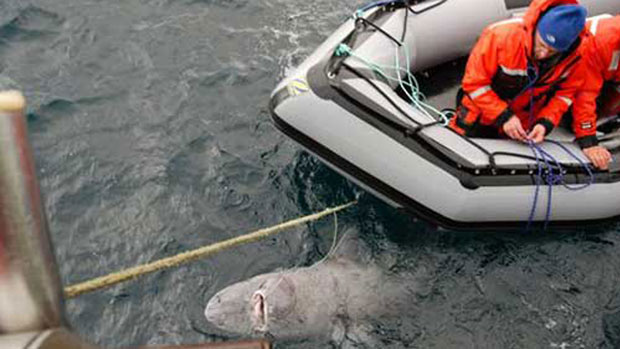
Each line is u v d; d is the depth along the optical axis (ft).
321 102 13.88
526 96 13.65
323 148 14.29
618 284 14.02
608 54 13.26
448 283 13.83
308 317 12.63
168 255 14.05
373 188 14.28
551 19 11.97
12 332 3.20
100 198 14.94
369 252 14.19
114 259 13.92
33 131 16.15
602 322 13.37
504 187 13.60
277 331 12.37
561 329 13.24
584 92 13.76
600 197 14.07
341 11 19.83
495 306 13.53
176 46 18.61
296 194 15.28
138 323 12.91
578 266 14.30
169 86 17.53
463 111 14.19
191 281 13.56
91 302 13.11
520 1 16.21
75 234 14.28
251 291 12.69
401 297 13.44
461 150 13.62
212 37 18.93
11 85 17.15
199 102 17.20
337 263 13.83
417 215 14.24
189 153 16.02
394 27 15.14
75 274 13.61
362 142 13.80
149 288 13.41
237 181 15.49
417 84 15.56
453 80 16.29
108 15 19.29
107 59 18.10
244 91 17.57
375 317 13.06
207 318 12.52
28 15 18.95
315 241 14.37
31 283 3.13
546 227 14.52
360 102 13.71
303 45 18.84
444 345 12.84
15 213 2.96
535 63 12.92
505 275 14.06
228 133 16.52
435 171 13.60
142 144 16.12
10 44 18.21
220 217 14.82
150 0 19.89
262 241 14.34
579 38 12.53
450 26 15.72
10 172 2.86
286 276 13.07
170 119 16.74
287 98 14.28
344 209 14.99
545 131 13.65
